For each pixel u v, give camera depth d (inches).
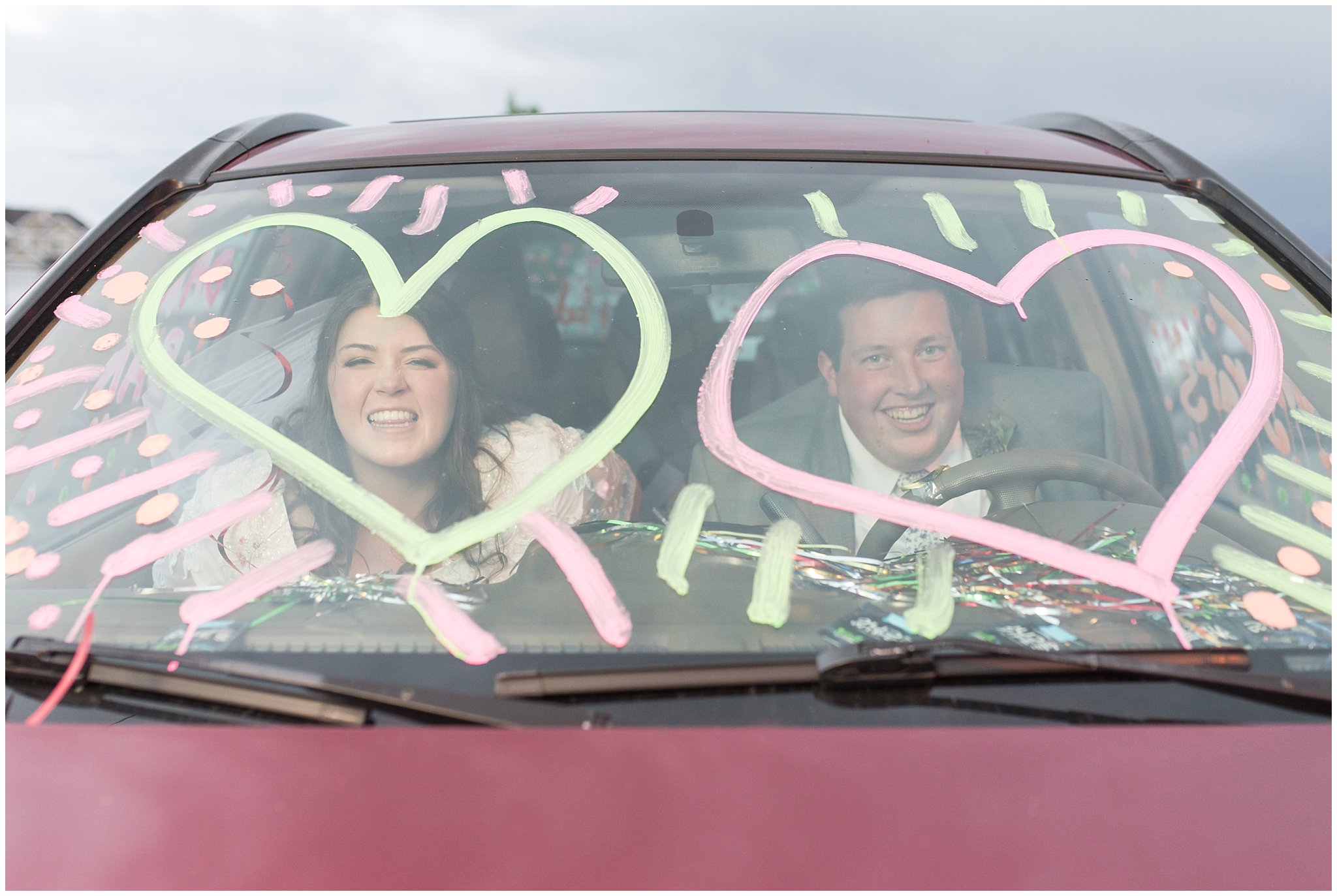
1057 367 66.6
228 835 38.3
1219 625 50.6
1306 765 41.6
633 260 67.1
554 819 38.4
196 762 41.3
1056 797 39.9
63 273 67.4
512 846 37.5
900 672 45.1
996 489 62.6
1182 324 66.2
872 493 59.5
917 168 74.1
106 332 64.2
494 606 51.7
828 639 49.3
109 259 69.0
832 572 54.4
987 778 40.5
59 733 43.3
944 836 38.1
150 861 37.6
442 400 62.4
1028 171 75.1
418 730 42.6
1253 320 65.2
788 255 68.0
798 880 36.4
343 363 63.1
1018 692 44.9
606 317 65.8
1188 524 56.8
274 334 64.3
